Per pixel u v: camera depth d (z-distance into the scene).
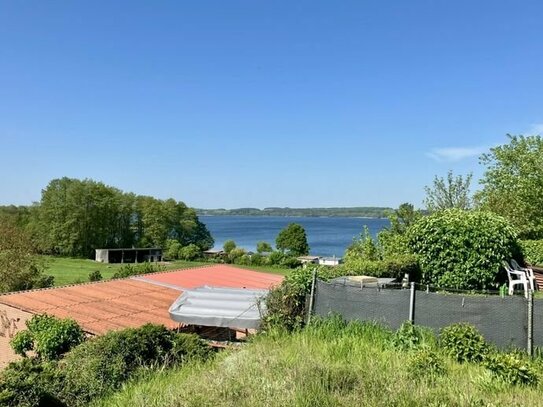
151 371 8.27
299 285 10.75
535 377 6.86
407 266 13.53
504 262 13.55
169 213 86.00
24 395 6.83
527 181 24.98
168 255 71.75
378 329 9.27
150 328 9.44
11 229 32.34
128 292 18.12
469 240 13.45
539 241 21.75
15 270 30.36
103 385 7.89
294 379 6.34
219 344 11.88
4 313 16.88
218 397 5.95
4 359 16.41
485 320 8.77
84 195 76.94
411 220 21.59
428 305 9.17
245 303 11.77
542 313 8.39
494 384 6.68
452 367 7.60
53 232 75.25
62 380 7.64
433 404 5.62
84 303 16.25
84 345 8.97
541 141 28.34
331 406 5.50
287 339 9.20
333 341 8.75
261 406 5.53
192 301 12.09
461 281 13.38
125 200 84.06
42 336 12.74
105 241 80.38
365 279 11.55
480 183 29.52
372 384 6.26
